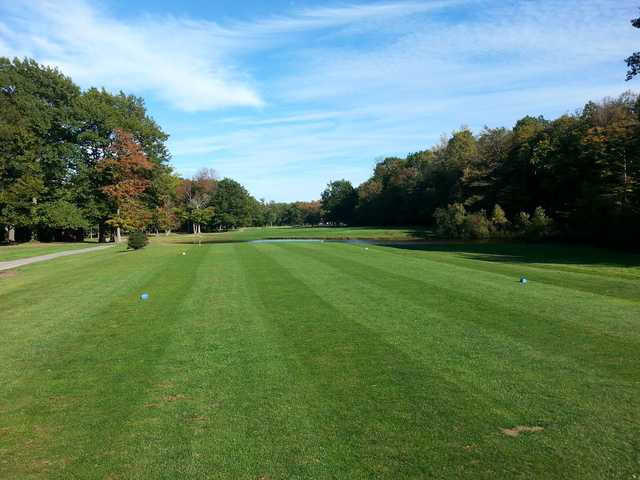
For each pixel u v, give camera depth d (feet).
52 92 175.94
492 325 32.07
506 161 197.77
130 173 171.42
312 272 60.70
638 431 16.83
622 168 129.08
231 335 31.30
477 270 61.62
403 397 20.35
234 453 16.11
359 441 16.66
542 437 16.56
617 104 154.81
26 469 15.57
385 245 138.00
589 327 31.17
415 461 15.25
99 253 109.60
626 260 79.82
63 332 33.45
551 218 162.50
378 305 39.29
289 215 604.08
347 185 471.21
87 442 17.30
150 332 32.73
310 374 23.54
